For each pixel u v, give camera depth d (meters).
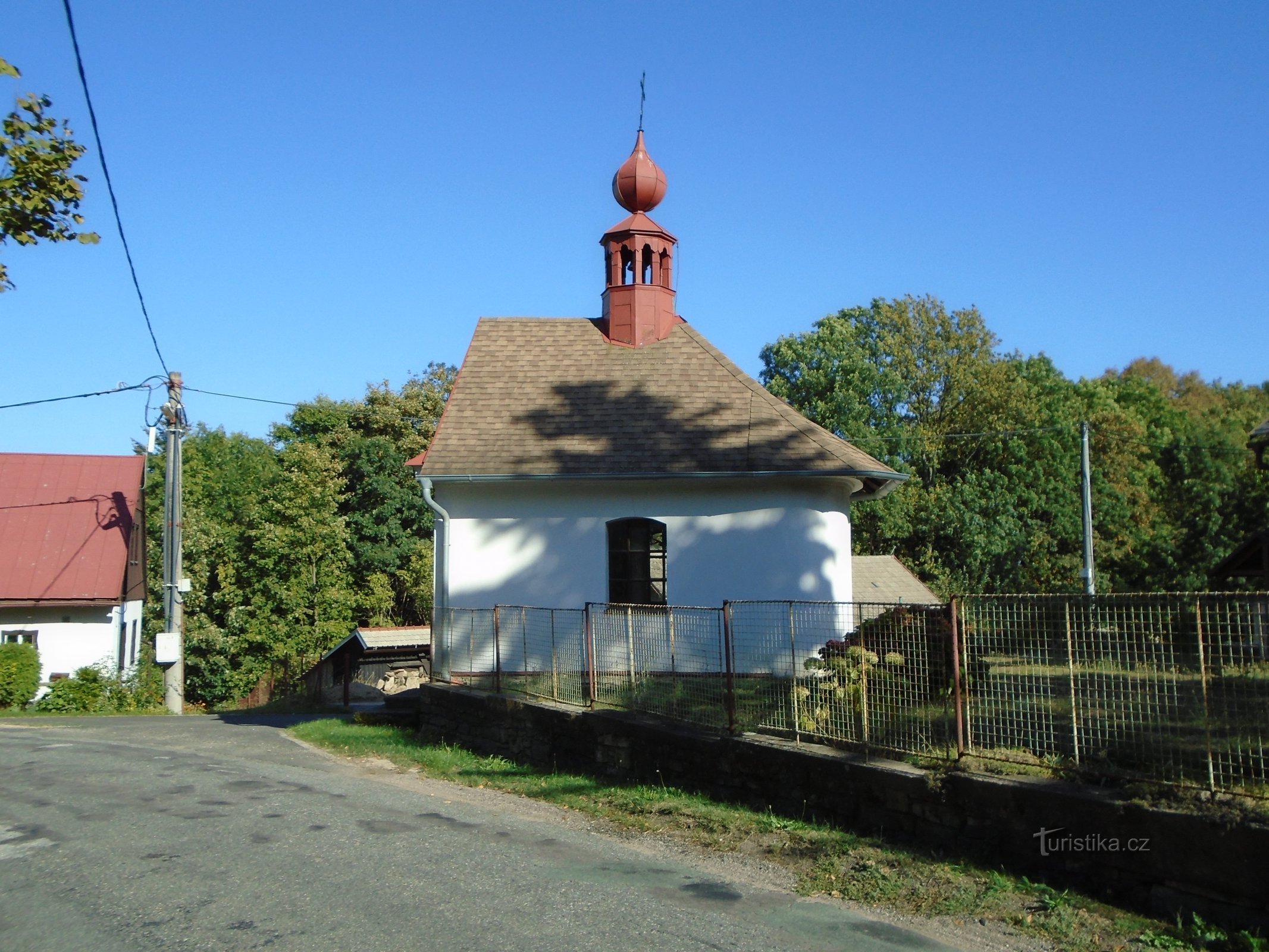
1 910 6.78
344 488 47.12
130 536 33.12
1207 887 6.00
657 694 11.02
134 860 8.04
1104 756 6.91
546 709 12.41
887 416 42.31
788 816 8.88
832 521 17.00
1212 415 56.25
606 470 16.55
